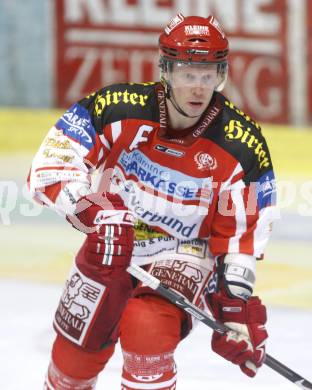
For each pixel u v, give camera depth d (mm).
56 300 12508
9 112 24359
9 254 14703
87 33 24328
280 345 10883
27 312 11969
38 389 9477
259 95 24266
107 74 24422
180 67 7062
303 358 10484
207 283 7879
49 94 24672
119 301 7512
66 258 14570
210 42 7043
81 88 24531
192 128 7410
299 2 23906
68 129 7562
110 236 7234
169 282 7652
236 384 9633
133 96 7473
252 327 7457
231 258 7594
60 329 7723
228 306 7477
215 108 7434
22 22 24422
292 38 24047
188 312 7402
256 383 9688
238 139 7418
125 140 7488
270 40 24094
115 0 24156
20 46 24531
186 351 10602
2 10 24422
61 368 7734
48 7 24312
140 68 24328
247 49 24094
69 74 24516
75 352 7660
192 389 9477
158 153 7500
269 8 23953
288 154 21891
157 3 24094
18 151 22125
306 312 12109
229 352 7449
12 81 24703
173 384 7406
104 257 7250
